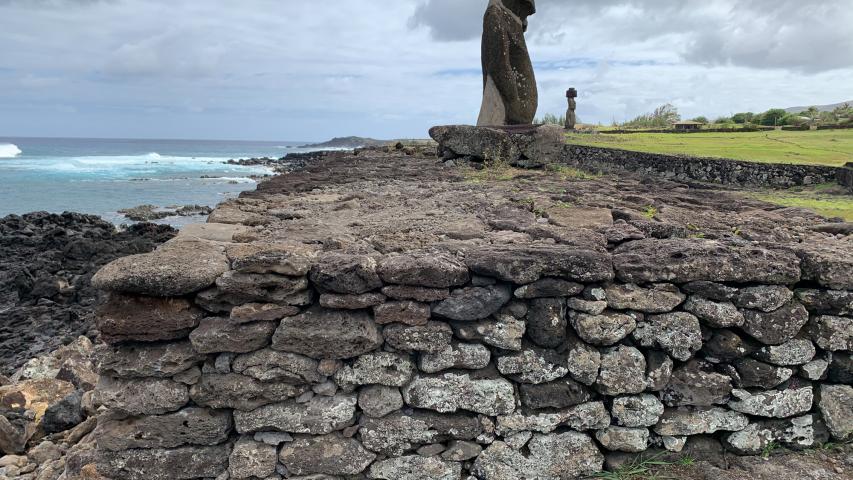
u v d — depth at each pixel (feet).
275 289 10.16
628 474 11.02
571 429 11.10
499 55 34.55
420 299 10.44
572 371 10.93
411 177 27.17
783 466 11.05
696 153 53.83
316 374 10.34
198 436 10.27
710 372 11.25
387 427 10.55
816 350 11.48
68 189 108.37
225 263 10.50
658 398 11.24
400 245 12.18
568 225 14.02
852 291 11.19
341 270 10.17
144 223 60.08
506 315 10.73
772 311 11.14
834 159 49.19
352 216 16.29
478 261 10.55
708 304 11.07
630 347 11.08
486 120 36.27
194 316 10.14
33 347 30.71
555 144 32.60
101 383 10.25
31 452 13.67
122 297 10.03
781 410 11.35
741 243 12.33
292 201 19.40
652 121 112.16
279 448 10.55
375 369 10.53
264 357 10.23
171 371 10.07
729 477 10.77
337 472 10.56
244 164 189.98
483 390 10.66
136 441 10.22
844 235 14.56
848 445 11.49
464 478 10.94
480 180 25.77
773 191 38.17
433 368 10.62
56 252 48.06
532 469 10.96
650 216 15.83
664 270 10.95
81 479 10.25
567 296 10.94
